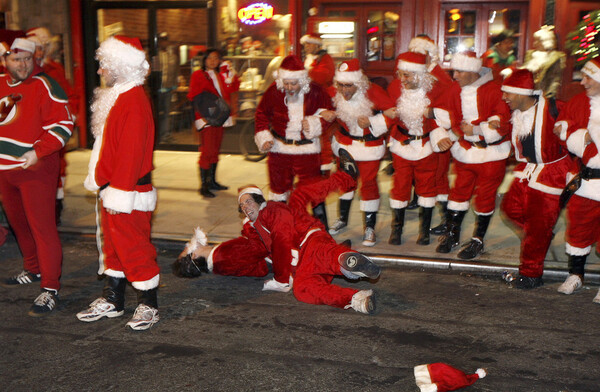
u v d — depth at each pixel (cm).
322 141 729
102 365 391
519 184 506
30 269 529
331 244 452
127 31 1044
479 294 505
